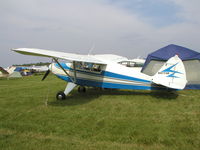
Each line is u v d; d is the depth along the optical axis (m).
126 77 6.15
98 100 5.72
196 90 7.31
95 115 4.18
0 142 2.83
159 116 4.02
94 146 2.66
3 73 23.05
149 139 2.89
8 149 2.61
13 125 3.62
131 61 12.98
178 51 7.80
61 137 3.04
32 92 8.00
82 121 3.79
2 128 3.50
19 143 2.80
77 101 5.67
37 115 4.30
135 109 4.61
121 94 6.65
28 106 5.25
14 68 25.73
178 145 2.69
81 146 2.67
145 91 7.23
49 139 2.94
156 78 5.75
